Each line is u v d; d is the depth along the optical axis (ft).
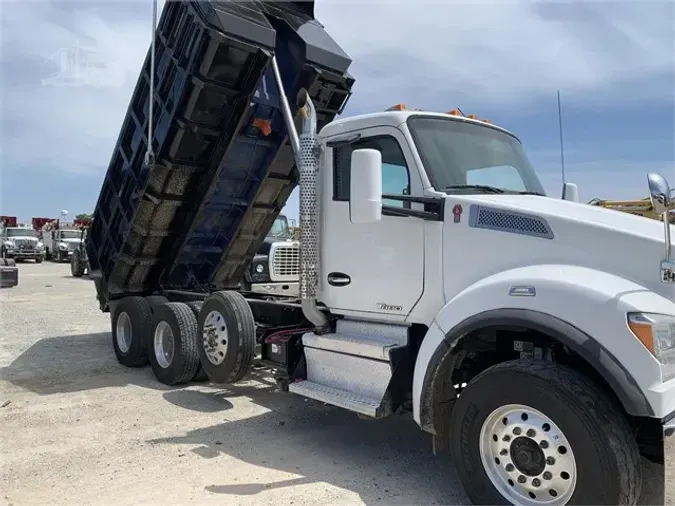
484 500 10.82
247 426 16.74
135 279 26.12
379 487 12.59
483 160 14.42
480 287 11.32
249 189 24.00
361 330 14.64
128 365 24.22
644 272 10.46
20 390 20.59
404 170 13.47
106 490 12.35
